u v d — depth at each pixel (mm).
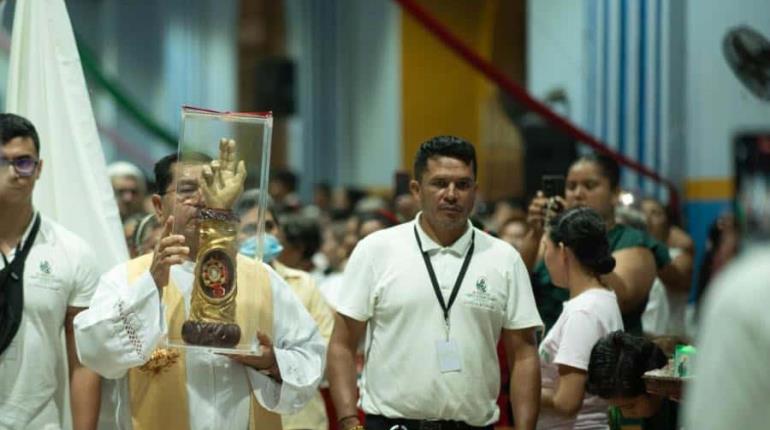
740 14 12164
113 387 5750
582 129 14164
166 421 5305
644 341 5875
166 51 26391
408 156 19766
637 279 7145
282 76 22531
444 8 18844
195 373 5336
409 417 5840
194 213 5234
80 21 27781
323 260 11836
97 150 6551
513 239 9648
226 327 5184
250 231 7203
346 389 6000
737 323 2939
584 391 6199
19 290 5656
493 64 18422
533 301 6031
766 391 2922
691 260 9711
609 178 7504
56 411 5777
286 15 23672
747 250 2979
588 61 13969
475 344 5863
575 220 6438
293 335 5504
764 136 3047
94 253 6020
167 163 5586
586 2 14023
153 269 5164
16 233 5777
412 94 19688
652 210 10062
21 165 5664
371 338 6000
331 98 22094
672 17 12867
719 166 12312
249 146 5301
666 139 12867
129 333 5137
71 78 6582
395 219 9805
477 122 18734
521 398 5973
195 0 26047
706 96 12516
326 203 18250
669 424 5926
